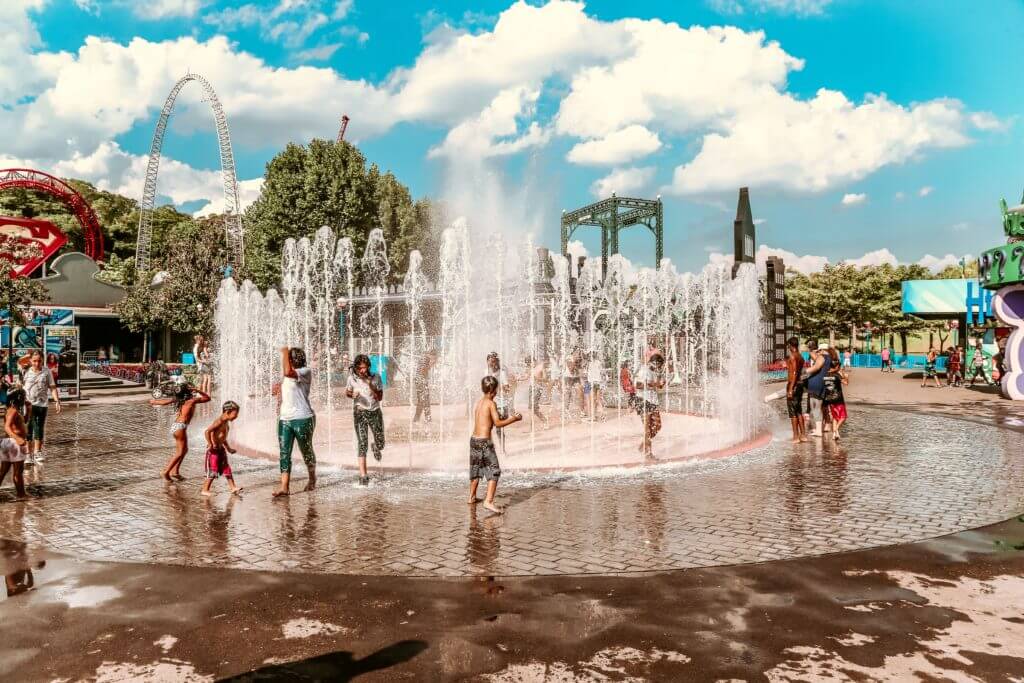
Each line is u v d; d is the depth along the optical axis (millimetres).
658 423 10094
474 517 6844
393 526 6523
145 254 62094
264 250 39344
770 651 3852
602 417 15531
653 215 43844
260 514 7023
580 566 5344
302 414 7984
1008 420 15844
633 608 4492
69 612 4477
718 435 12883
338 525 6570
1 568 5371
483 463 7102
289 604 4598
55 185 57812
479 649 3902
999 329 29359
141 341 51688
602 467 9289
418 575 5152
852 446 11703
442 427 13953
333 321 30453
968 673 3572
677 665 3688
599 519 6742
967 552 5703
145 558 5602
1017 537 6141
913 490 8094
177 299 40062
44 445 12094
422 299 27047
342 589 4875
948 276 60969
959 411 18031
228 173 57281
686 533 6242
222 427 7973
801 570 5242
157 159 62219
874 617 4340
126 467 9859
